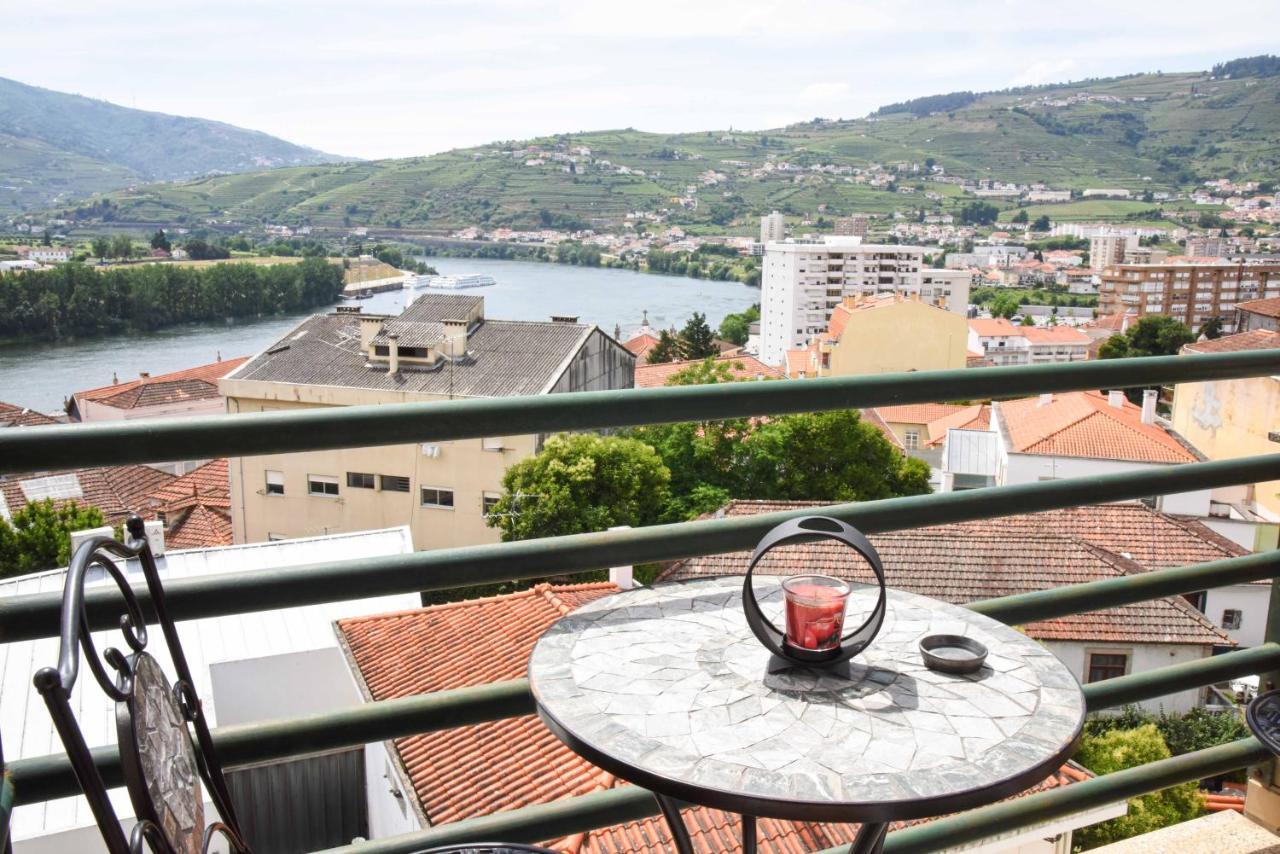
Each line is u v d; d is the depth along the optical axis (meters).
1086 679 17.09
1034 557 17.66
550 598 9.75
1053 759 0.99
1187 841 2.09
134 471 34.34
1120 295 112.38
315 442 1.26
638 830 5.45
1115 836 11.33
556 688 1.13
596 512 27.66
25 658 7.88
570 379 35.06
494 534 31.55
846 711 1.08
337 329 37.91
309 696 9.27
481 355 35.66
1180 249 196.50
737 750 0.99
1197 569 1.82
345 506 32.47
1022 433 30.72
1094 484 1.67
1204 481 1.72
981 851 6.23
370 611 10.34
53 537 23.42
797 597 1.17
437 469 31.58
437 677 8.57
